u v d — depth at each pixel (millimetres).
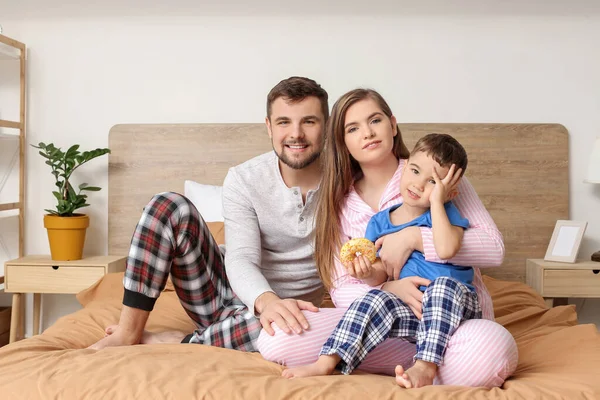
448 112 3369
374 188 1774
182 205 1744
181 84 3434
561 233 3209
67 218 3178
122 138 3424
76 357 1516
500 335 1391
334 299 1707
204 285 1844
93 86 3457
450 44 3357
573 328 1773
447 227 1517
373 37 3367
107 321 2062
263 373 1432
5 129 3510
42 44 3465
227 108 3426
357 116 1678
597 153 3182
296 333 1506
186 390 1281
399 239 1601
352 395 1262
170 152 3420
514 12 3340
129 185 3434
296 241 1868
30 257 3357
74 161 3281
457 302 1424
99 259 3270
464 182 1725
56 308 3494
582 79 3342
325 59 3383
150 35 3430
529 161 3342
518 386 1342
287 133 1724
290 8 3381
